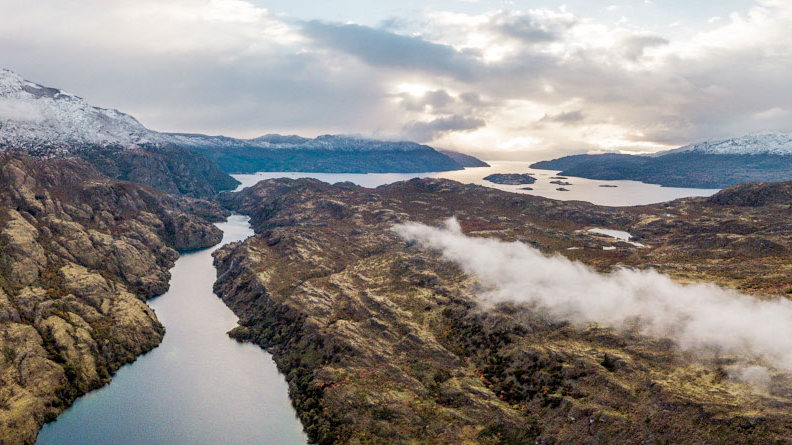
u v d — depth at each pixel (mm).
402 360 146875
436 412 123250
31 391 132125
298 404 139375
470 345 149500
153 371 159375
